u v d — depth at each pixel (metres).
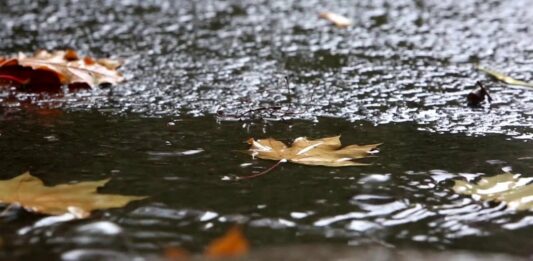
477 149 1.84
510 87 2.08
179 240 1.65
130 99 2.02
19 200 1.71
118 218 1.68
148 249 1.63
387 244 1.65
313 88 2.07
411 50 2.29
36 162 1.80
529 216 1.70
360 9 2.83
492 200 1.72
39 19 2.60
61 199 1.71
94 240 1.64
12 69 2.09
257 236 1.66
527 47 2.30
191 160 1.81
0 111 1.97
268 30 2.46
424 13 2.74
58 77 2.09
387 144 1.86
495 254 1.63
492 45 2.32
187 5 2.90
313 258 1.62
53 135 1.88
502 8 2.84
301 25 2.54
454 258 1.62
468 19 2.63
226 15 2.71
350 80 2.11
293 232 1.66
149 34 2.40
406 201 1.72
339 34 2.40
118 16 2.67
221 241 1.61
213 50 2.29
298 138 1.87
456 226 1.68
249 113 1.96
